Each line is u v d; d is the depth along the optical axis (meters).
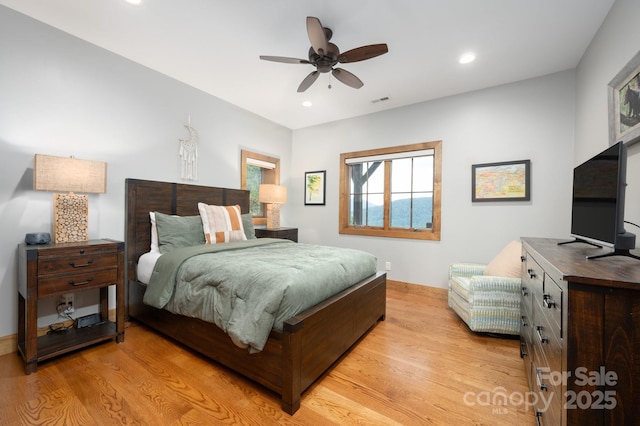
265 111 4.06
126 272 2.64
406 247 3.77
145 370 1.83
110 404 1.49
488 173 3.19
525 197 2.98
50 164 2.00
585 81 2.46
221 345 1.81
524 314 1.90
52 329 2.22
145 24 2.20
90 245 2.05
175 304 2.04
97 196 2.51
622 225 1.20
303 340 1.54
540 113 2.93
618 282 0.79
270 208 4.25
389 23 2.12
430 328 2.57
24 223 2.11
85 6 1.99
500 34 2.24
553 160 2.87
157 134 2.97
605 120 2.04
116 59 2.63
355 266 2.32
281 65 2.81
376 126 4.03
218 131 3.62
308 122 4.56
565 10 1.96
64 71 2.30
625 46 1.74
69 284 1.94
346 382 1.74
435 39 2.31
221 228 3.01
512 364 1.96
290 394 1.45
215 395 1.59
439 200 3.50
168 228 2.70
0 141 2.00
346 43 2.38
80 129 2.40
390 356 2.06
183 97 3.21
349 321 2.06
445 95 3.43
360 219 4.28
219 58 2.69
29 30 2.12
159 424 1.36
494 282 2.37
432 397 1.60
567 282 0.87
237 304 1.65
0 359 1.94
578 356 0.84
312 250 2.64
